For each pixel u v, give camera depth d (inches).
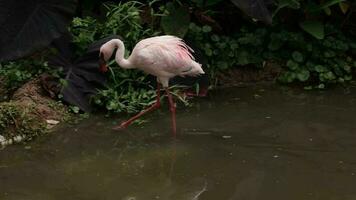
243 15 299.6
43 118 239.8
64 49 261.4
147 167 205.8
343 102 260.4
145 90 262.5
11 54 241.1
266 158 208.4
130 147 221.6
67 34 260.7
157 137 229.0
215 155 212.4
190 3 292.5
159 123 241.9
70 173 202.4
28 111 236.4
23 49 243.0
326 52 287.3
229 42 289.7
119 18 271.3
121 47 235.1
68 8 250.4
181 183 193.6
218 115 248.5
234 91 276.1
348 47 296.0
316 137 224.4
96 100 251.3
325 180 191.6
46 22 247.4
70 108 249.1
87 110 250.4
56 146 223.5
